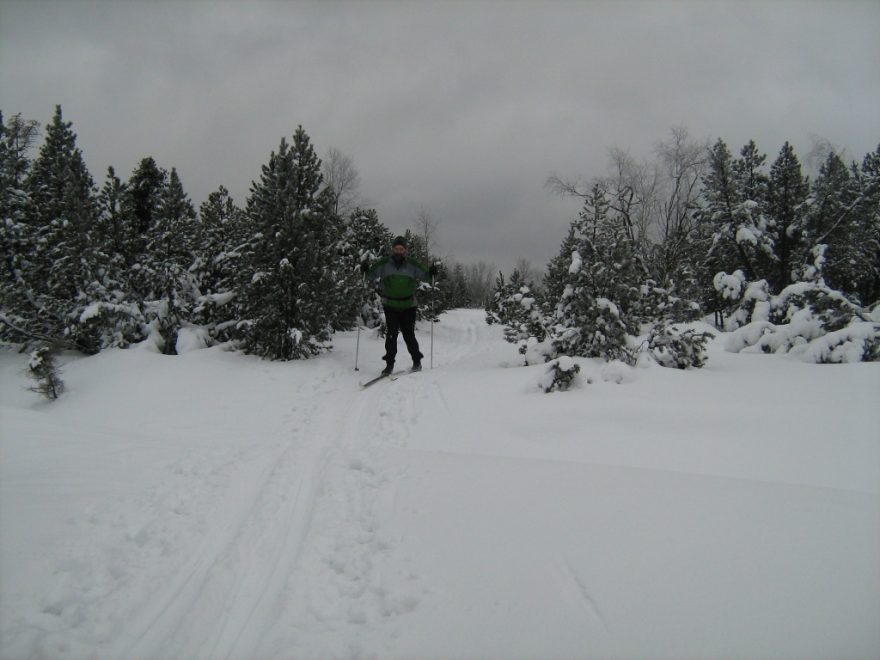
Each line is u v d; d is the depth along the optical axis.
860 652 1.42
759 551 2.00
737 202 20.30
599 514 2.50
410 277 8.45
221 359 9.84
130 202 15.55
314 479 3.86
